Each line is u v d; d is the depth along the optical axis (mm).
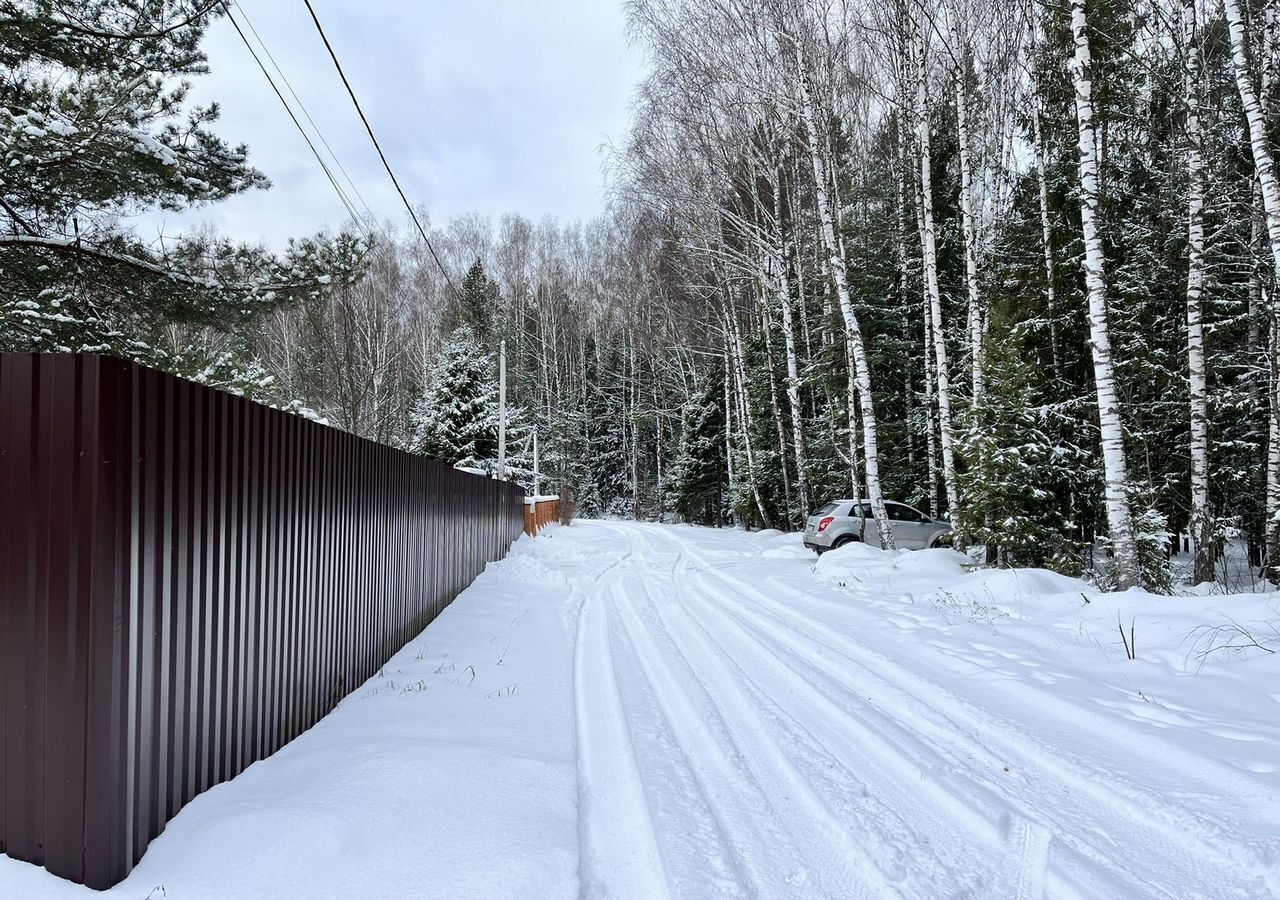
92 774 2420
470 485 11047
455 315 35469
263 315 8727
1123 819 3174
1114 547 8570
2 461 2568
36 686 2525
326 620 4695
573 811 3254
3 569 2568
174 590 2867
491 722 4484
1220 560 14375
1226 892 2594
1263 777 3443
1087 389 14422
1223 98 12086
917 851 2908
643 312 35062
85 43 7508
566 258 46594
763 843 2986
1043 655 6047
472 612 8664
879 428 19875
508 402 36000
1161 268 13336
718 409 36219
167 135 8250
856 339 13828
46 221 7371
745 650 6688
